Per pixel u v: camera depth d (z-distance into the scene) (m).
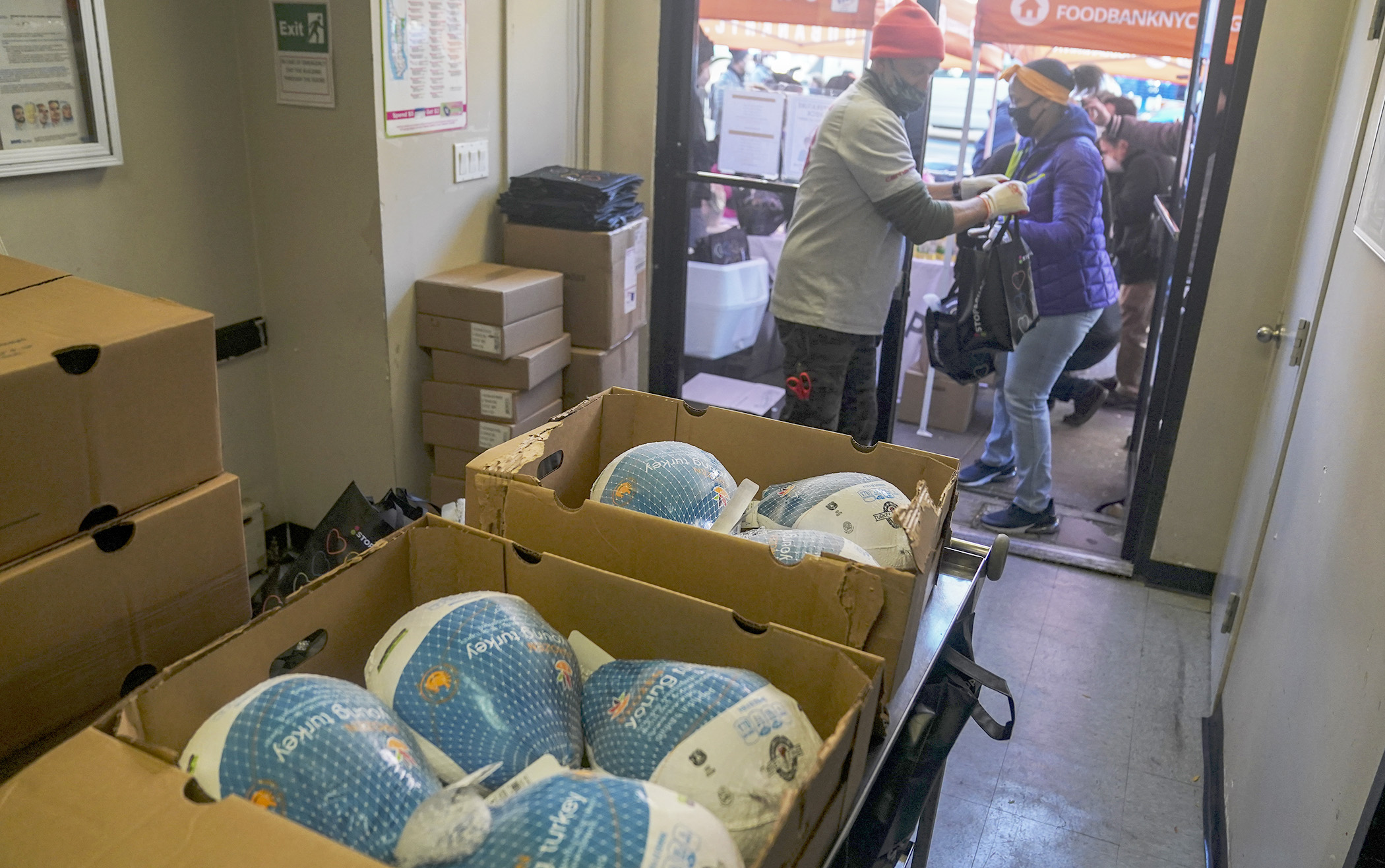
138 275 2.38
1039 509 3.52
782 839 0.77
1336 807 1.28
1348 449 1.62
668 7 3.23
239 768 0.78
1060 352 3.32
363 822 0.77
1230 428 2.94
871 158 2.70
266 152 2.60
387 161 2.54
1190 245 2.88
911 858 1.74
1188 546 3.11
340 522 1.86
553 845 0.70
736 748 0.87
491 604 1.00
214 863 0.65
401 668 0.93
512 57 2.94
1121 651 2.82
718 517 1.29
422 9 2.55
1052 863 2.06
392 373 2.70
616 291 2.96
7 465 0.87
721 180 3.37
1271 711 1.82
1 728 0.91
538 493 1.18
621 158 3.45
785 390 3.09
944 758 1.33
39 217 2.12
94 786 0.70
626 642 1.07
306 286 2.69
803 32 3.20
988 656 2.77
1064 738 2.45
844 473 1.36
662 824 0.73
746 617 1.12
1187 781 2.32
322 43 2.43
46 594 0.92
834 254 2.85
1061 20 3.33
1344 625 1.43
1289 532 1.99
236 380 2.71
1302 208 2.68
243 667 0.92
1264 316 2.80
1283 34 2.57
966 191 3.19
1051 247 3.25
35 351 0.89
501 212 3.05
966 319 3.08
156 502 1.02
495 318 2.62
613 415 1.52
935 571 1.35
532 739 0.90
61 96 2.10
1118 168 4.28
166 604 1.04
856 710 0.87
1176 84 4.04
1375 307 1.62
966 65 4.09
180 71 2.39
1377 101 1.93
